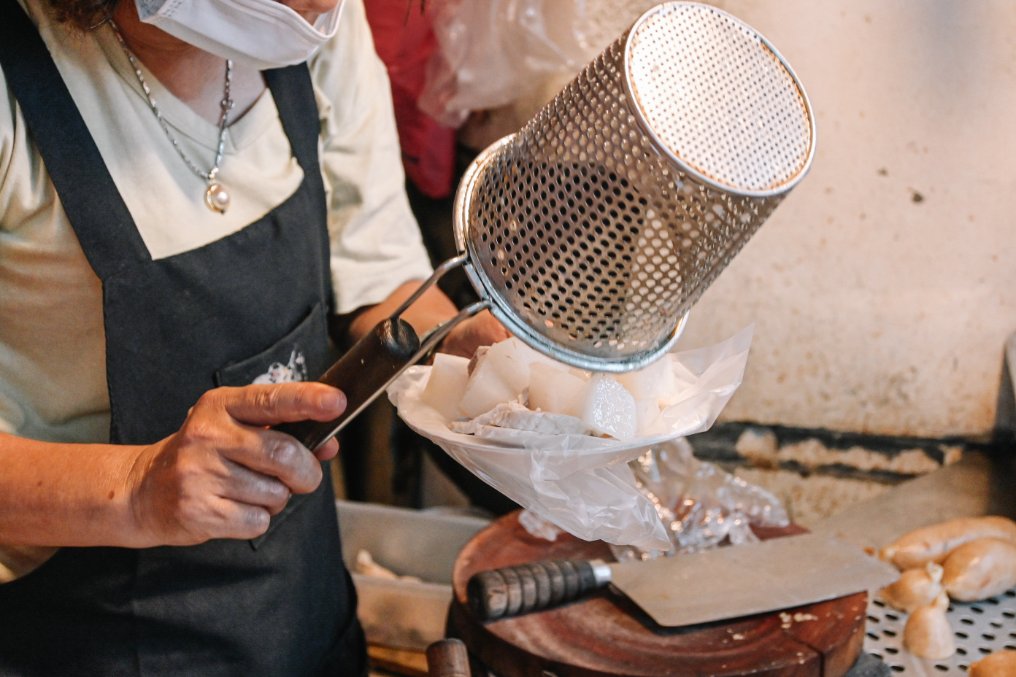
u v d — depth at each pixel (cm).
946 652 115
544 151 69
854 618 111
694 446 181
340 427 75
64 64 88
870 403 169
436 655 92
